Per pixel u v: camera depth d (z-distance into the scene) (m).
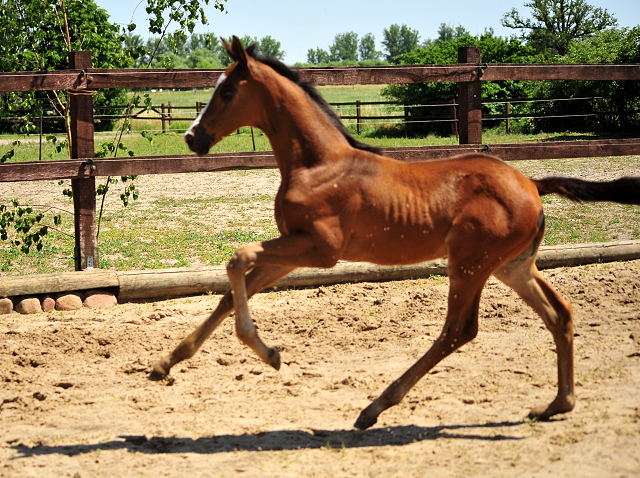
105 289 6.45
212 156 6.86
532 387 4.23
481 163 3.90
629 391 4.02
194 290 6.61
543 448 3.32
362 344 5.28
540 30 54.00
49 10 8.10
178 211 11.81
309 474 3.22
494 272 4.04
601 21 53.31
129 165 6.65
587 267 7.21
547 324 3.89
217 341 5.32
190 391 4.43
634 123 24.03
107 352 5.13
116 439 3.73
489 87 26.45
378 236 3.85
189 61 112.38
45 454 3.54
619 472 2.99
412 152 7.31
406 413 3.97
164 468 3.36
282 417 3.98
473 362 4.75
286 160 3.94
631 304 5.92
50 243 9.16
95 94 6.96
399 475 3.13
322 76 6.94
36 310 6.12
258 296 6.58
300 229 3.80
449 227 3.85
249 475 3.24
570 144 7.84
